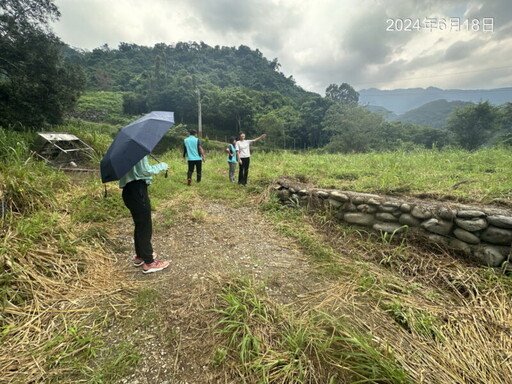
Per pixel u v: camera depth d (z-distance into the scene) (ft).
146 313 6.16
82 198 12.60
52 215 9.90
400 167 16.61
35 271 7.04
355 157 24.98
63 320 5.83
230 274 7.75
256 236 10.96
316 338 5.09
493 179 12.18
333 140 125.08
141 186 7.32
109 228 10.85
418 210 9.06
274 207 14.08
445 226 8.46
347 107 124.26
